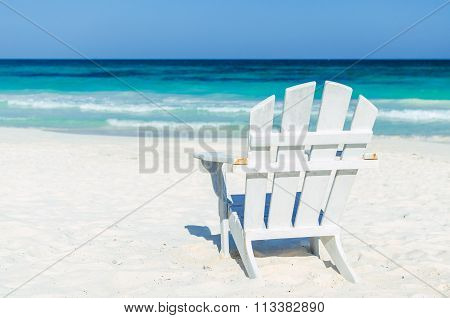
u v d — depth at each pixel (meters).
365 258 4.14
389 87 23.06
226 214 4.12
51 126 14.19
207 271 3.81
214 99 20.47
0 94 21.22
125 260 4.04
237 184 7.18
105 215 5.46
